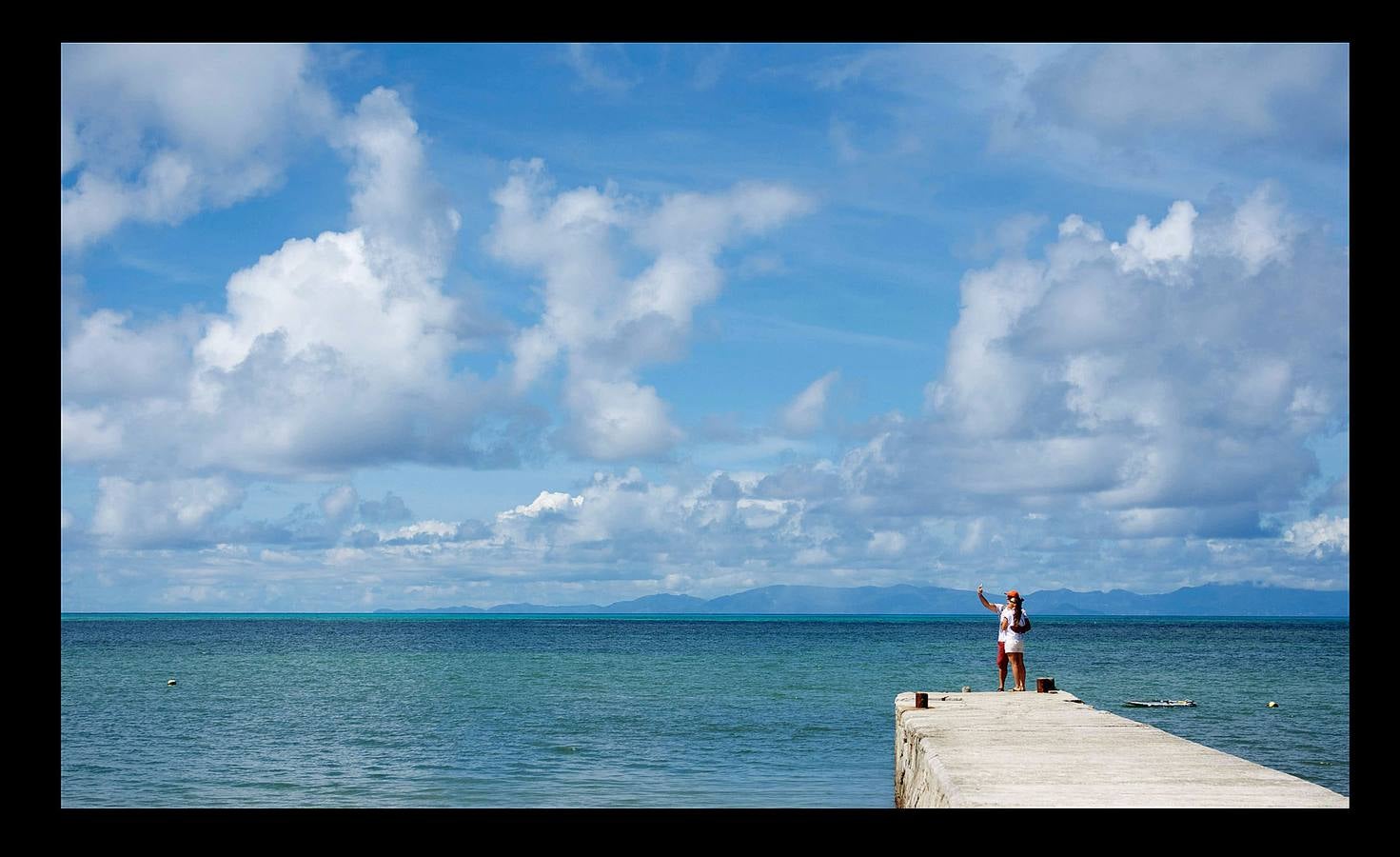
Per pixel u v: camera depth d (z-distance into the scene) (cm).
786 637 12688
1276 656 7531
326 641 11125
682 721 3158
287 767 2331
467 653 8094
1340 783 2050
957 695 2019
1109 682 4741
